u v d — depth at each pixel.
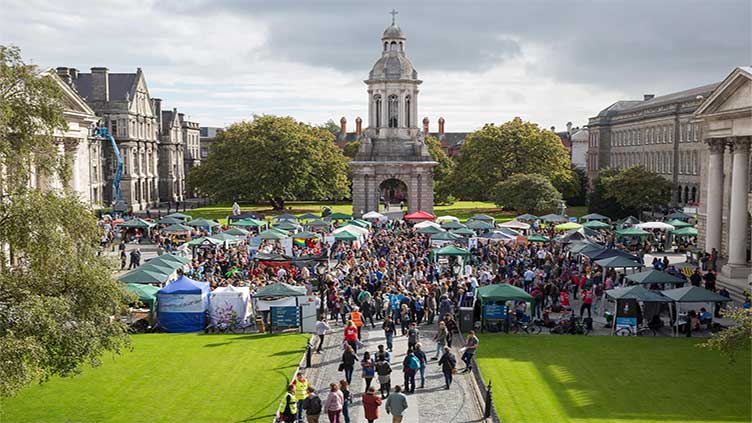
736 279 52.97
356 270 48.44
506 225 74.12
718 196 58.91
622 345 37.28
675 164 118.81
